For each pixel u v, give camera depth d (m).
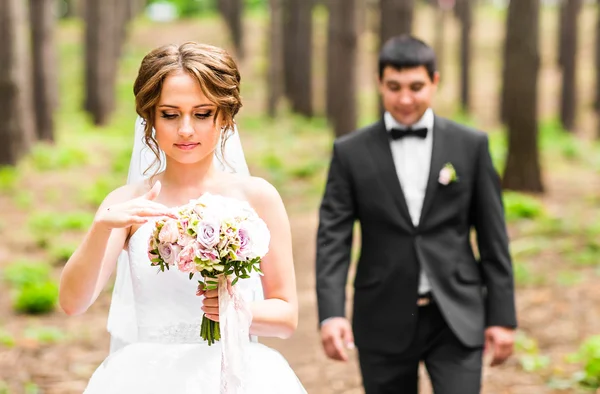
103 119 30.28
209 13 59.09
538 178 17.05
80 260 2.95
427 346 4.54
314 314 9.60
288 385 3.20
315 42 48.25
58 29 51.69
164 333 3.21
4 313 9.45
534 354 7.81
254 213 3.11
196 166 3.24
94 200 16.22
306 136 29.81
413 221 4.61
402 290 4.54
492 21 56.62
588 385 6.89
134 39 49.75
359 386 7.24
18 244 12.76
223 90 3.02
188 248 2.87
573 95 30.75
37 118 23.06
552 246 12.44
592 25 49.03
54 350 8.11
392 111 4.65
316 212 16.27
